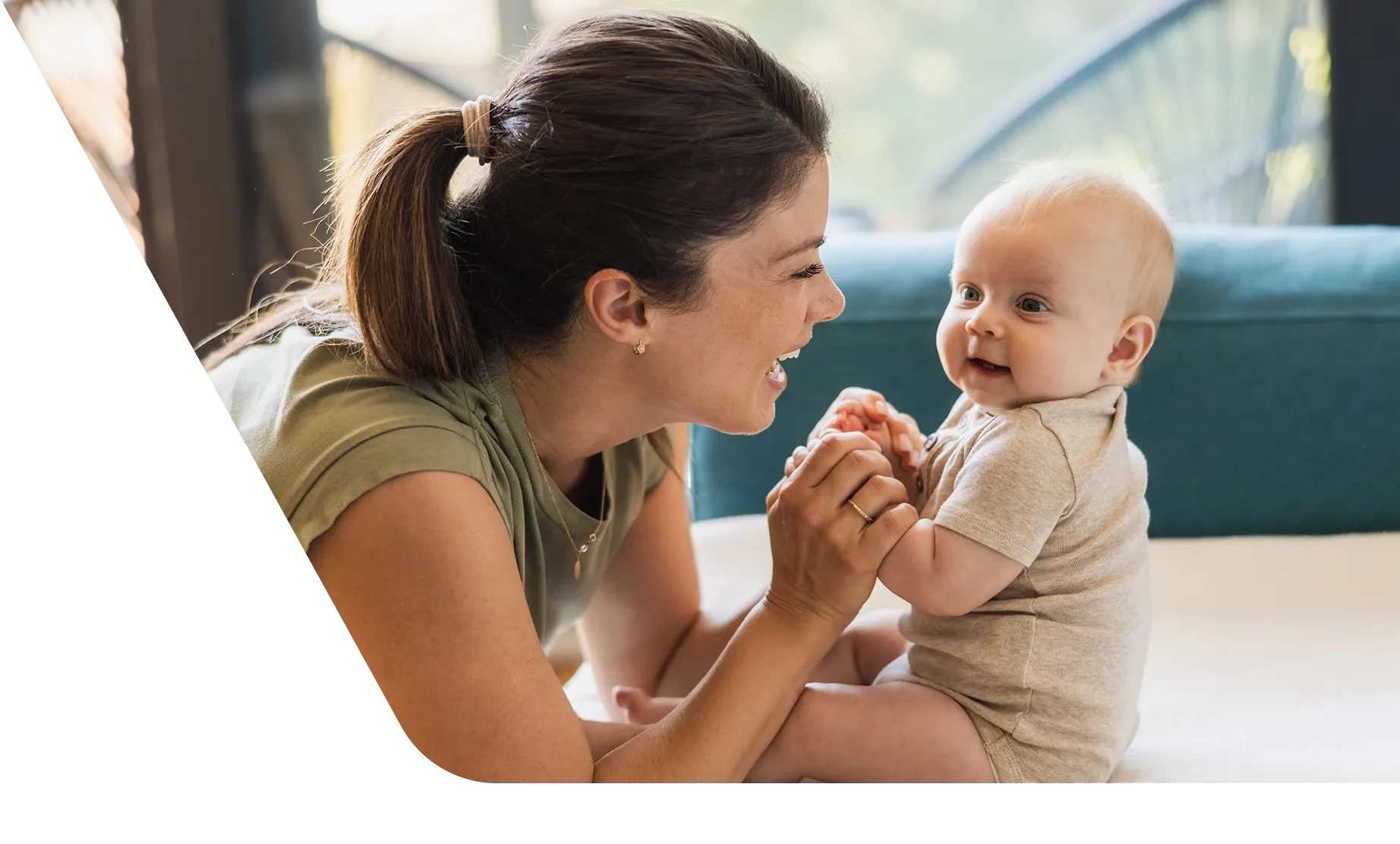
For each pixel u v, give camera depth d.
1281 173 2.90
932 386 1.85
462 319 1.02
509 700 0.92
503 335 1.06
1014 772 1.05
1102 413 1.09
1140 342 1.12
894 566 1.03
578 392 1.08
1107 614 1.07
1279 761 1.14
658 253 0.99
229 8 2.38
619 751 0.99
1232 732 1.22
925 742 1.05
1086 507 1.05
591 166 0.98
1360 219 2.31
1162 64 3.26
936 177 4.10
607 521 1.20
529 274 1.02
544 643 1.27
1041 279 1.07
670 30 1.03
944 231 2.02
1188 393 1.82
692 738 0.98
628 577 1.36
